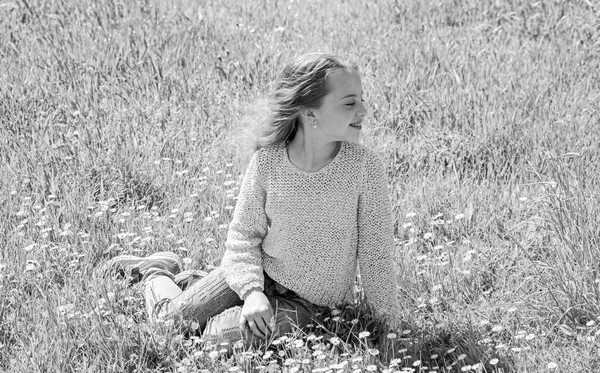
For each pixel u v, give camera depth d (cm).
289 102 331
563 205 392
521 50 643
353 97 328
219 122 534
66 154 489
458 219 423
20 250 394
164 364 326
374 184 337
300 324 340
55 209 438
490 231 417
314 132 332
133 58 620
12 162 479
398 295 372
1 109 539
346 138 331
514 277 378
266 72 607
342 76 326
